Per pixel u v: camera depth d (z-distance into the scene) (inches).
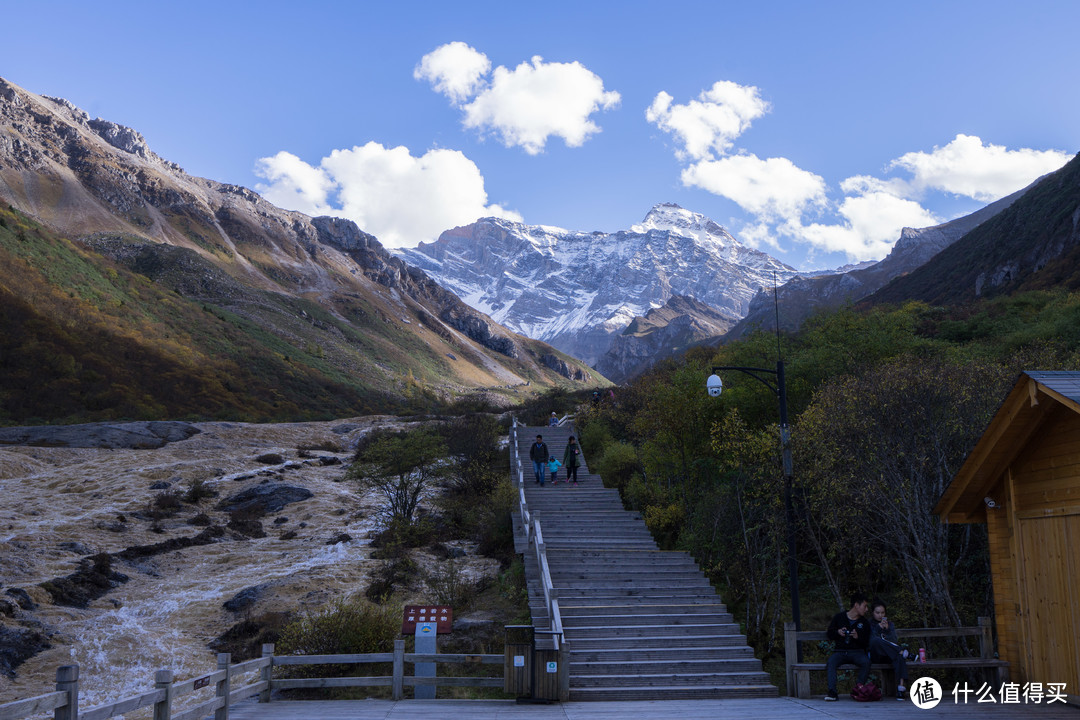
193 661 673.6
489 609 716.0
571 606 613.3
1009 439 388.8
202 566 959.0
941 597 528.7
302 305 6299.2
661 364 1673.2
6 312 2783.0
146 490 1315.2
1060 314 1254.3
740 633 587.2
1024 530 393.4
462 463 1230.9
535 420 1744.6
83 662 659.4
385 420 2140.7
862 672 418.6
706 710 408.2
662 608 618.5
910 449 548.1
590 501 909.8
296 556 991.6
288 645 609.9
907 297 4564.5
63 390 2454.5
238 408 2930.6
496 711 423.8
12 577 831.7
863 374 673.0
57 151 7785.4
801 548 722.2
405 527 1024.9
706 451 847.7
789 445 560.1
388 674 588.1
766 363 1039.6
